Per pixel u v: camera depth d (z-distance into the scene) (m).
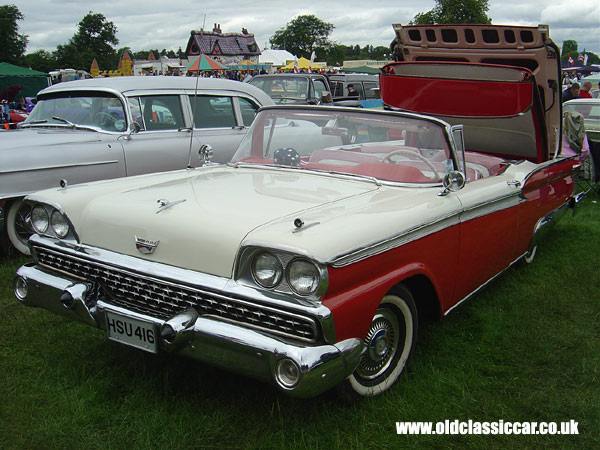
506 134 4.60
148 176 3.54
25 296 3.03
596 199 7.99
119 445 2.42
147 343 2.53
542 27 3.92
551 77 4.22
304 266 2.21
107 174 5.28
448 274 3.14
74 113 5.73
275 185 3.13
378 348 2.72
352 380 2.65
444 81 4.14
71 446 2.41
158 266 2.54
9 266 4.72
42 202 3.00
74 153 5.05
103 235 2.78
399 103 4.44
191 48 54.88
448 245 3.08
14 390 2.83
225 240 2.38
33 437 2.46
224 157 6.15
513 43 4.15
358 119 3.50
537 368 3.17
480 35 4.28
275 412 2.67
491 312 3.91
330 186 3.12
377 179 3.26
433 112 4.40
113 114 5.53
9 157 4.68
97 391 2.80
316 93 12.02
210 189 3.04
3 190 4.64
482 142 4.84
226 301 2.35
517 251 4.19
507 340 3.50
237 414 2.64
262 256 2.28
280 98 11.91
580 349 3.39
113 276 2.71
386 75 4.41
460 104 4.21
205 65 17.95
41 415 2.62
